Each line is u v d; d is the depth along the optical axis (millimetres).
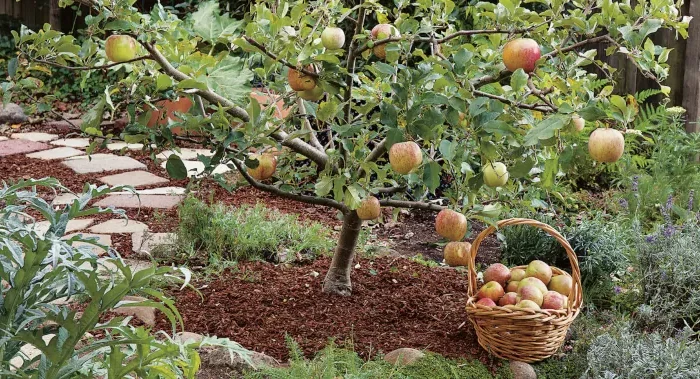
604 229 4727
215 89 3396
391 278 4480
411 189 3959
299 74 3207
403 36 3172
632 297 4426
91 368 2307
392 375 3195
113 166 7164
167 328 3664
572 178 6727
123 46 2998
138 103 3326
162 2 10289
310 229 5297
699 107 7320
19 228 2045
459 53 2881
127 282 2016
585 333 3754
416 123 2902
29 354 3277
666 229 4422
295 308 3982
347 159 3434
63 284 2170
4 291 2129
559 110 2656
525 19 3029
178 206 5449
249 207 5848
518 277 3693
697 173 6438
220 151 3211
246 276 4441
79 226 5469
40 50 3129
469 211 3461
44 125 9039
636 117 7059
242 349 2398
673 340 3445
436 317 3949
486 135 2816
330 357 3057
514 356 3467
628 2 3037
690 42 7270
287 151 4121
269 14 3152
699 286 4059
